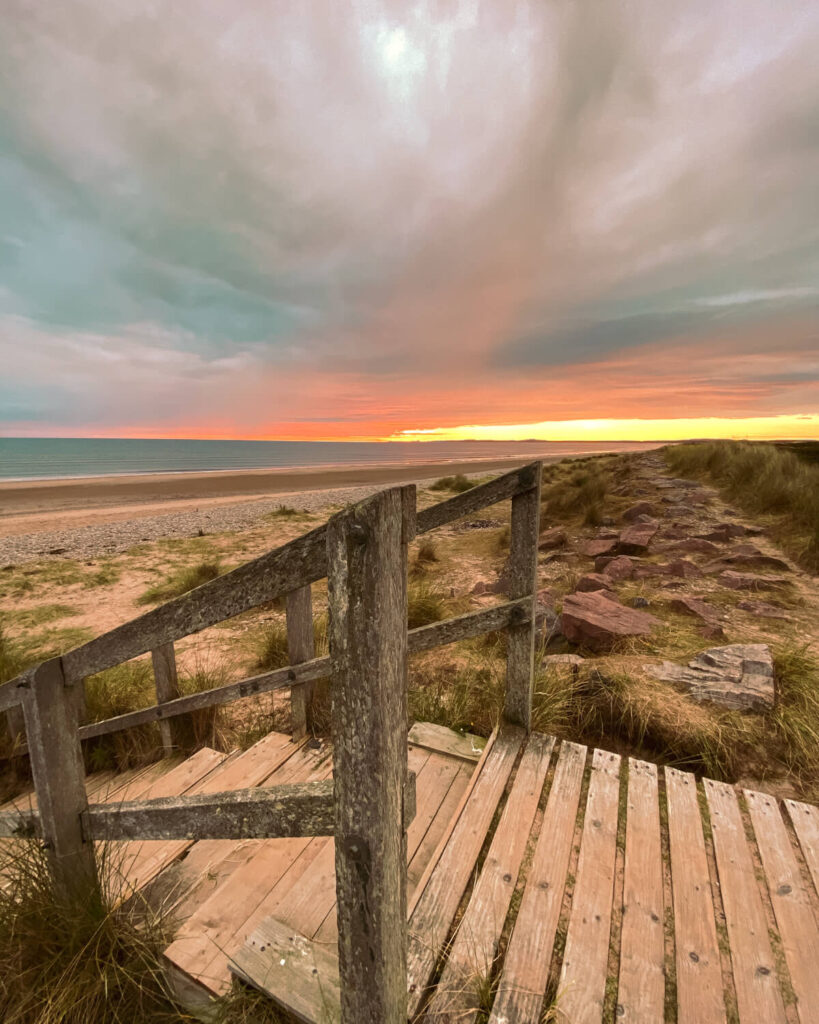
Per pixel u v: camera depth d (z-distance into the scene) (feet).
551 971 4.84
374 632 2.74
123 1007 5.05
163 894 6.26
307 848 6.75
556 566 21.95
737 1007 4.54
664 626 13.98
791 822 6.76
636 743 9.57
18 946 5.26
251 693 9.15
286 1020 4.51
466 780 7.84
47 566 32.42
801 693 10.03
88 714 10.93
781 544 21.72
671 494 33.68
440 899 5.59
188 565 32.07
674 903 5.54
